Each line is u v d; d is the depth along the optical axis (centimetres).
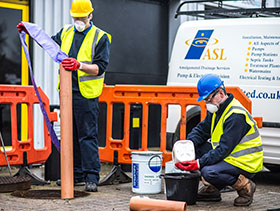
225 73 877
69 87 650
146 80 1251
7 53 1020
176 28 1287
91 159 714
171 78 934
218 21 905
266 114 838
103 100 830
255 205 637
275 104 832
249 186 623
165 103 786
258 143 622
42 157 810
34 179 769
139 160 702
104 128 1163
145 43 1244
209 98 616
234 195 699
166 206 532
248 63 862
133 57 1220
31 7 1030
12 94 790
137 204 542
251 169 617
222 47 888
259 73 851
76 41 716
